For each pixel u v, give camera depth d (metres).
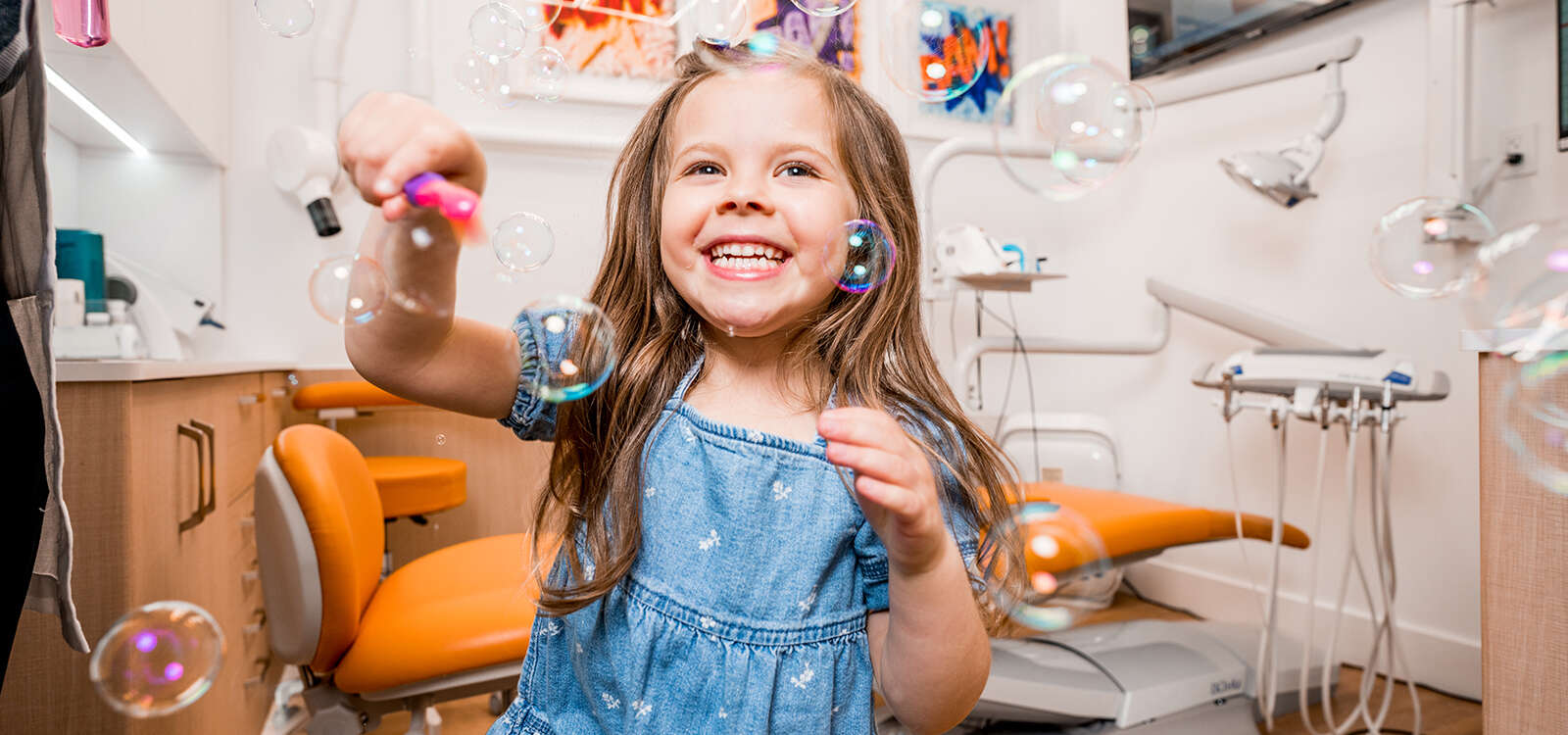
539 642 0.63
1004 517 0.69
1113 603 2.49
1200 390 2.34
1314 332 1.80
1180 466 2.39
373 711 1.04
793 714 0.56
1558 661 0.84
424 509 1.76
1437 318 1.82
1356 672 1.94
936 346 2.61
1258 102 2.20
